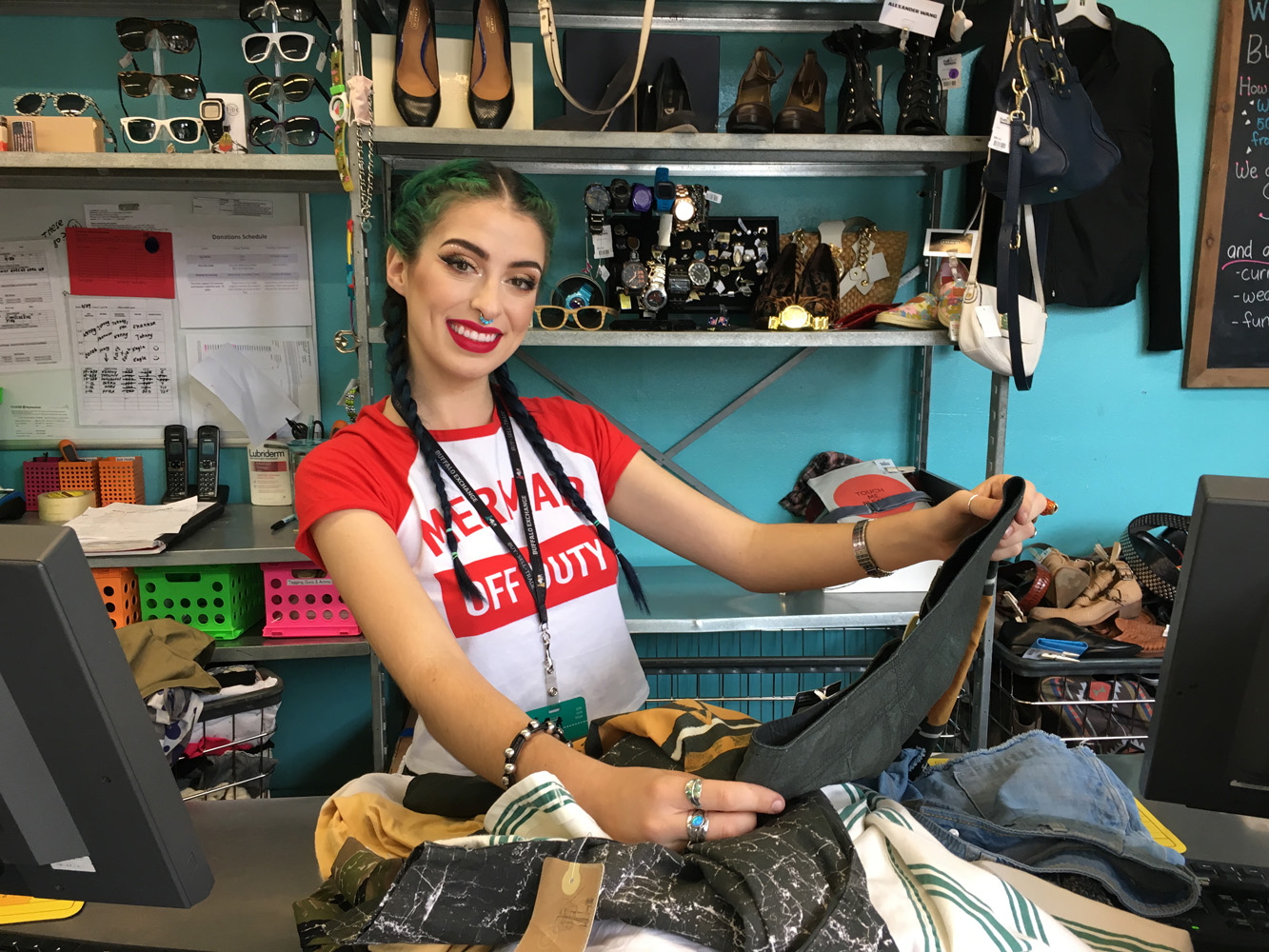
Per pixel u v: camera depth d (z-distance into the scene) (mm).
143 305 2355
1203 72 2457
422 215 1121
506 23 1981
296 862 990
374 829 929
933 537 1095
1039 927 694
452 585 1149
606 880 656
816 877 668
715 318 2293
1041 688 2113
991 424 2078
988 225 2307
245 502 2480
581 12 2309
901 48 2141
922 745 961
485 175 1114
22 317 2342
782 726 750
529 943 640
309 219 2359
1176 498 2674
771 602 2213
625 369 2494
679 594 2283
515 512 1219
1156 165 2402
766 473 2586
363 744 2566
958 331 2033
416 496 1159
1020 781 926
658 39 2162
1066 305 2537
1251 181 2482
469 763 870
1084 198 2369
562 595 1213
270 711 1983
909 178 2465
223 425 2436
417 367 1217
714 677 2633
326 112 2344
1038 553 2453
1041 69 1793
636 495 1345
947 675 874
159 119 2104
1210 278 2525
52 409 2389
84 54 2266
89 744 540
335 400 2447
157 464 2441
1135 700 2102
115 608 2021
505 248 1110
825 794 826
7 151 1882
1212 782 713
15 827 564
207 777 1910
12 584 490
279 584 2082
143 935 855
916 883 712
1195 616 679
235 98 2090
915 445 2600
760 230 2375
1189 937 759
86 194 2303
